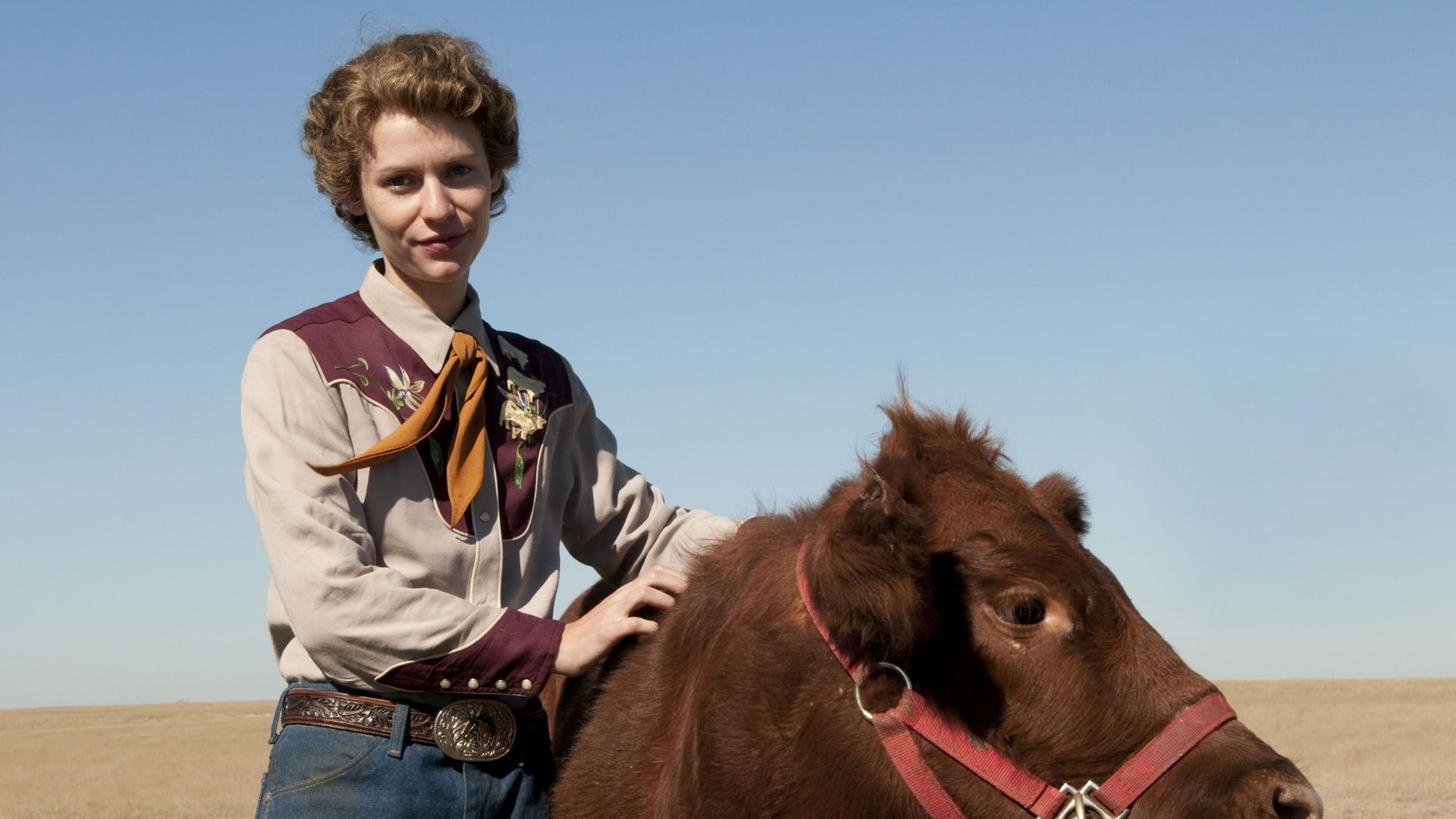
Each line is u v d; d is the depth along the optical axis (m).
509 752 3.58
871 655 3.07
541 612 3.85
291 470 3.43
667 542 4.30
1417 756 32.03
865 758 3.07
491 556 3.72
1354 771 29.11
